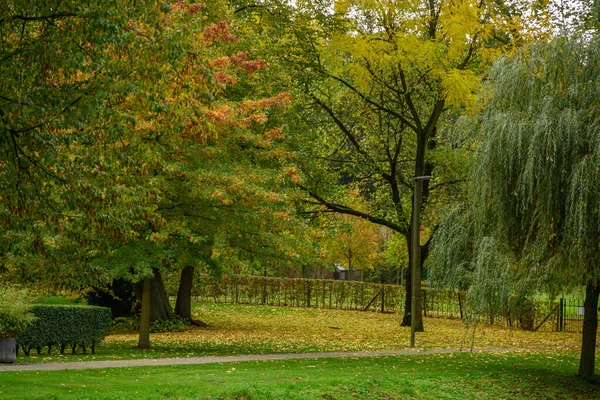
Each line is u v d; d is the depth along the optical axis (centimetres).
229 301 3994
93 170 946
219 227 1565
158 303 2619
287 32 2288
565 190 1278
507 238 1380
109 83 910
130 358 1552
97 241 986
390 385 1334
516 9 2406
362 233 4300
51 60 877
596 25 1451
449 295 3447
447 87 2217
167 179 1515
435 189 2983
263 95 1906
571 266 1281
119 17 862
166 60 959
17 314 1379
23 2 866
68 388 1087
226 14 1673
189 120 1170
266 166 1800
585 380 1507
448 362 1734
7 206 909
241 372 1366
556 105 1332
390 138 3069
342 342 2227
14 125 877
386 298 3691
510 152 1326
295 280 3878
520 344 2336
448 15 2319
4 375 1166
